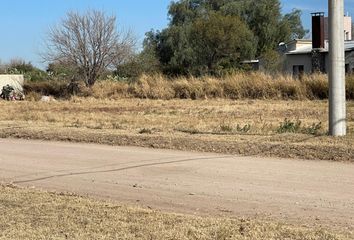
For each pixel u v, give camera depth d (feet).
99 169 35.81
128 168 35.76
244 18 223.51
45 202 26.37
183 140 44.39
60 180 32.73
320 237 20.15
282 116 68.69
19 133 53.06
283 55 162.40
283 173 32.81
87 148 44.47
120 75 143.23
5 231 21.68
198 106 87.45
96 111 83.15
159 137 46.39
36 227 22.20
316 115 69.10
